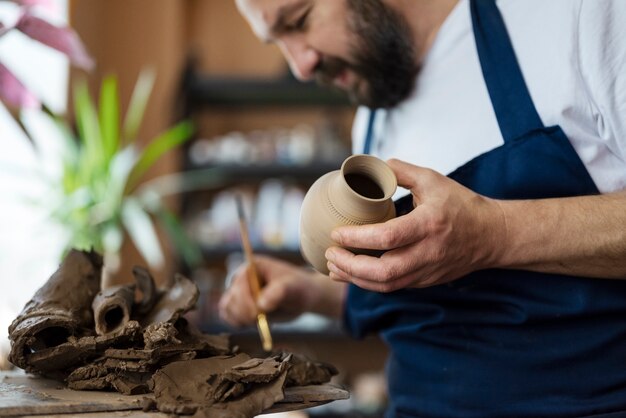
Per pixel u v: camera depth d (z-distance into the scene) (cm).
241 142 355
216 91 353
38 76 263
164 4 368
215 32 387
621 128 112
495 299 124
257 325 159
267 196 351
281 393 89
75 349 94
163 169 349
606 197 111
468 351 126
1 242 244
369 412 316
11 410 84
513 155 121
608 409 118
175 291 108
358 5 134
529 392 121
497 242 107
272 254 345
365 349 373
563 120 119
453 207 103
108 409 87
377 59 136
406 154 140
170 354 96
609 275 114
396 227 98
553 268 112
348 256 101
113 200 259
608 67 112
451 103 133
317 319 343
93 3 340
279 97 365
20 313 97
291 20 139
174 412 85
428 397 131
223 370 93
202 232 347
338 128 371
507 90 124
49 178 249
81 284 105
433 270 104
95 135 262
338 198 103
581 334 120
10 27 124
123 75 365
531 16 124
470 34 132
